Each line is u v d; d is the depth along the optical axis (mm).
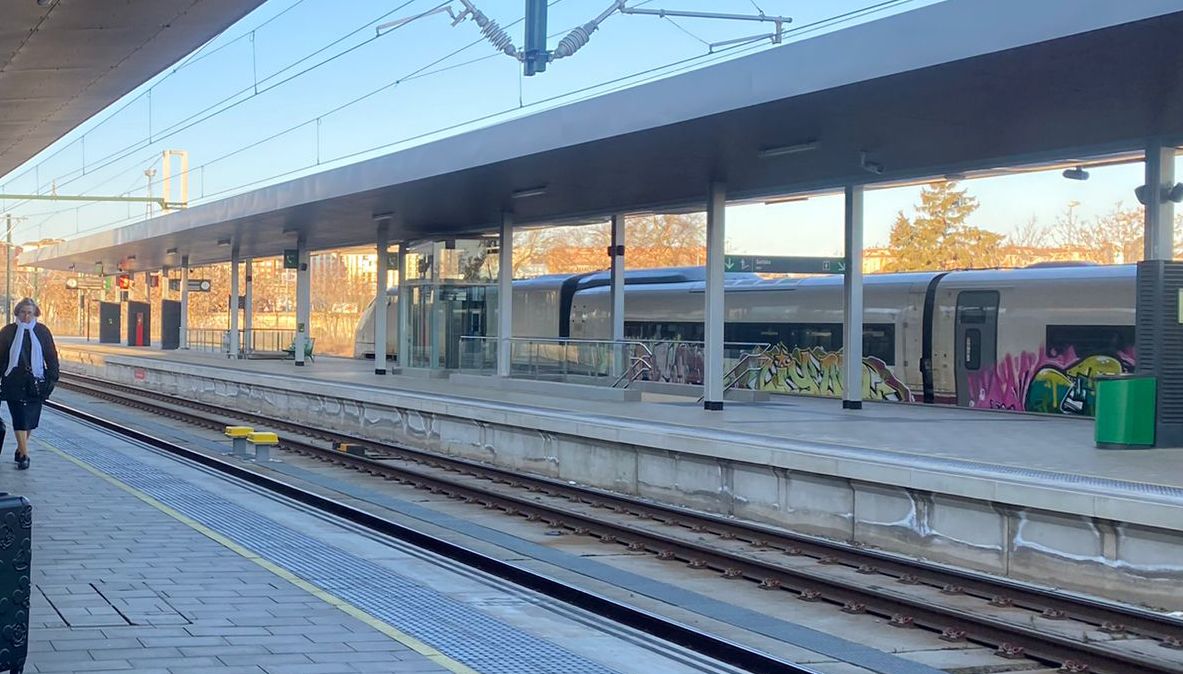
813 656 7332
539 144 16578
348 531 9828
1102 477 10617
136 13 9547
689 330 29562
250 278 47312
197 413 25688
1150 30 9664
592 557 10914
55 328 97062
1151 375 13742
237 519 10203
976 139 15148
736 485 13523
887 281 24547
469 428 19344
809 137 15070
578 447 16469
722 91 13383
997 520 10375
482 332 29391
